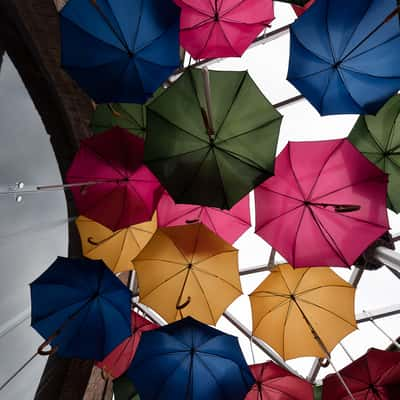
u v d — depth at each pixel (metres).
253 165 2.77
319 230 3.06
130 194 3.49
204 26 3.39
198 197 2.79
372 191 2.98
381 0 2.75
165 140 2.78
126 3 2.88
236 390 3.10
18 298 3.86
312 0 3.40
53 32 4.41
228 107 2.74
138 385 3.07
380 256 4.16
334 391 3.44
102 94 2.99
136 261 3.59
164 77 3.02
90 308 3.09
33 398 4.47
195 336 3.13
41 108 4.79
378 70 2.84
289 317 3.77
